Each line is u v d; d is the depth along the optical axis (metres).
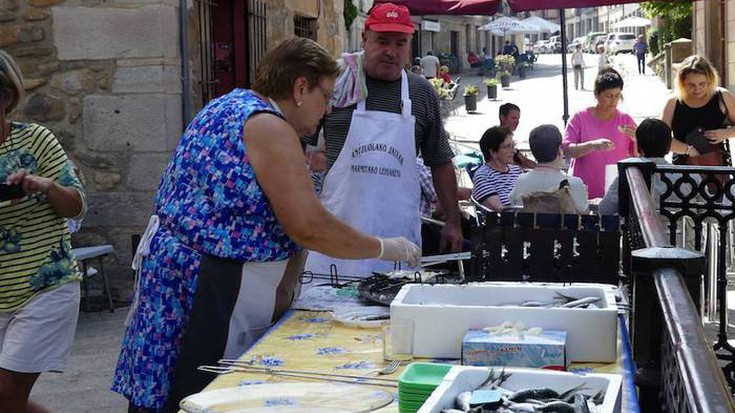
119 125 7.19
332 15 12.73
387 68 3.98
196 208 2.91
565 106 9.98
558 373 2.06
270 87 2.96
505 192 6.03
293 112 2.98
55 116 7.21
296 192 2.80
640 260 2.28
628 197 3.79
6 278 3.35
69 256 3.48
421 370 2.21
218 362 2.67
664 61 32.62
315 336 2.90
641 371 2.38
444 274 3.52
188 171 2.94
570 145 6.80
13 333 3.39
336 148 3.98
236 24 8.82
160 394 2.94
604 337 2.53
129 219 7.23
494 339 2.46
